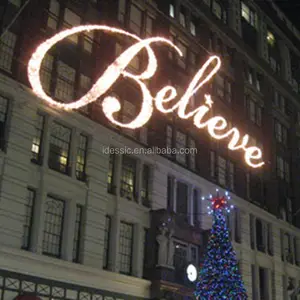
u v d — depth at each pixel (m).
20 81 28.30
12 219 25.77
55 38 28.06
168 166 38.16
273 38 62.16
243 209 46.66
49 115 29.70
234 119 48.56
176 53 42.31
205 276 29.91
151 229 34.78
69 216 29.38
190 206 39.50
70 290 28.19
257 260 46.94
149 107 33.78
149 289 33.28
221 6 52.44
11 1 29.23
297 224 56.22
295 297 36.34
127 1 38.41
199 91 43.84
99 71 34.12
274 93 58.53
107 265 31.58
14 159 26.73
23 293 25.36
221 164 45.34
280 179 55.25
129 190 34.72
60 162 30.09
